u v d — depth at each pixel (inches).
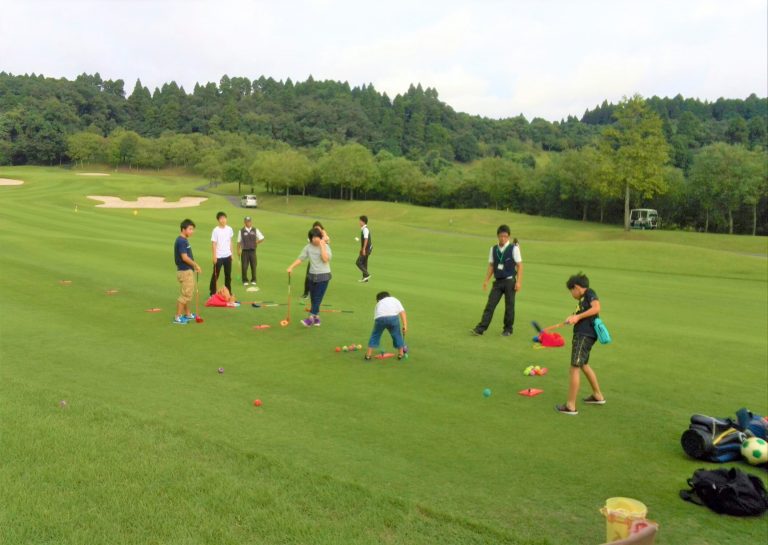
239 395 339.3
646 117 2369.6
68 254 941.2
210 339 470.6
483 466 255.9
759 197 2760.8
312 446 268.8
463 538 194.7
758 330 588.7
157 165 6555.1
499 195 3634.4
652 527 164.6
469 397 350.0
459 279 884.0
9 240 1069.8
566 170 3191.4
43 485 214.2
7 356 401.1
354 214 3385.8
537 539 195.8
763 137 5497.1
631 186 2468.0
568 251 1469.0
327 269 519.8
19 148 6545.3
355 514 205.2
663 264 1302.9
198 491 214.5
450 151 7608.3
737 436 276.7
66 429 263.0
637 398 357.7
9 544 179.2
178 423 286.7
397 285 773.9
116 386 345.4
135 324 512.1
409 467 251.3
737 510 221.0
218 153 5388.8
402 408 326.6
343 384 367.2
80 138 6451.8
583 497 231.9
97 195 3472.0
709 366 433.7
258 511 203.3
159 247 1125.1
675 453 279.7
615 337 526.6
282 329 509.7
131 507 202.2
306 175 4072.3
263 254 1112.8
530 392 357.1
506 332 508.4
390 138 7701.8
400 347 426.3
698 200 2974.9
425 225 2768.2
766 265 1264.8
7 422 267.7
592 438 293.6
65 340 449.7
